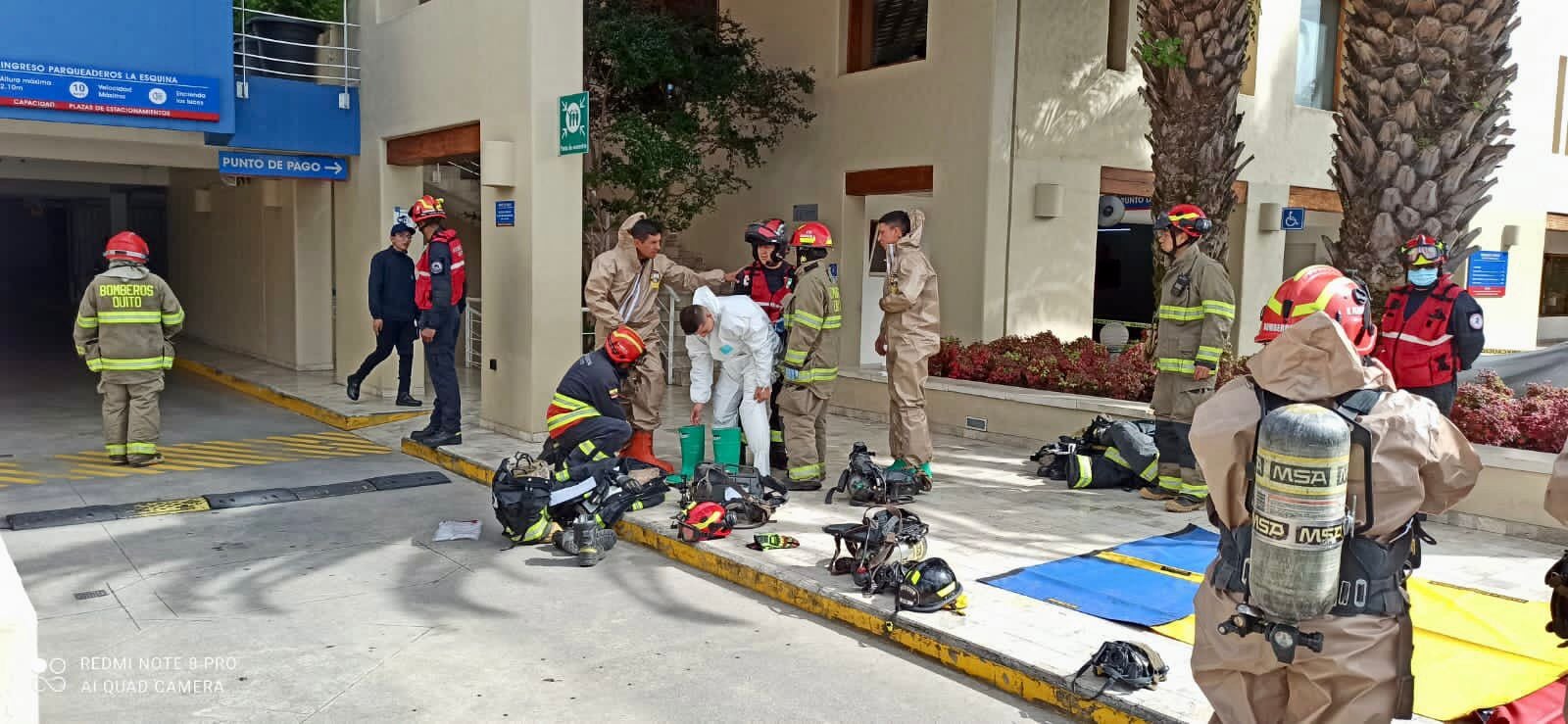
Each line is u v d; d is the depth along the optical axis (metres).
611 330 8.33
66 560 6.40
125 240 8.94
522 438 9.81
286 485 8.41
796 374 7.62
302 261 14.78
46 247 30.75
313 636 5.20
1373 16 8.07
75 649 5.00
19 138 11.75
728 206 15.21
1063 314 12.58
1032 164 12.01
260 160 12.16
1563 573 3.11
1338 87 15.62
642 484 7.43
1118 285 18.70
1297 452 2.76
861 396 11.33
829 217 13.62
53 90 10.05
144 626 5.31
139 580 6.04
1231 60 9.48
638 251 8.33
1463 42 7.79
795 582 5.68
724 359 7.79
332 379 14.08
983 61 11.59
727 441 7.66
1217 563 3.21
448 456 9.09
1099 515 7.14
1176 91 9.64
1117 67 12.84
